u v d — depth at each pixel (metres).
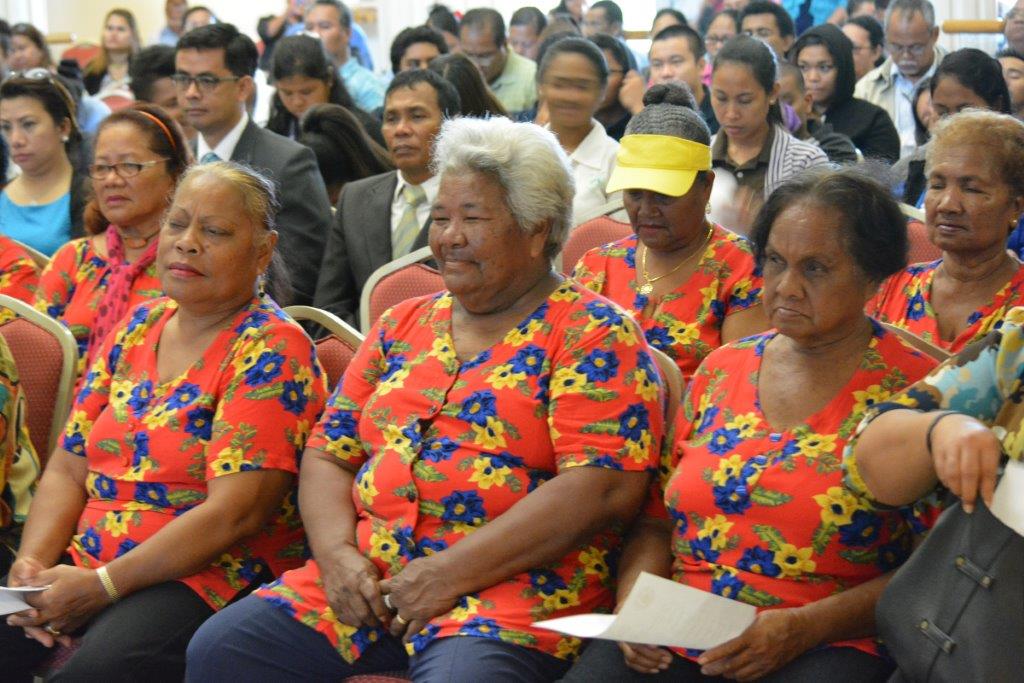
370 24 10.07
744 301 3.26
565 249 3.89
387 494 2.60
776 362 2.43
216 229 2.91
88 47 9.40
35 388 3.43
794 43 6.64
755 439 2.36
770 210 2.38
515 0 9.62
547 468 2.56
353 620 2.54
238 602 2.64
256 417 2.84
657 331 3.30
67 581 2.73
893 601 2.02
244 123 5.05
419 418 2.62
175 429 2.87
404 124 4.47
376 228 4.51
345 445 2.75
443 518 2.56
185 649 2.75
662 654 2.31
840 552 2.28
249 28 10.89
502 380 2.57
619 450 2.49
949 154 3.03
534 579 2.51
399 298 3.56
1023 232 3.55
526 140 2.62
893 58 6.69
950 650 1.90
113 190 3.65
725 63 4.53
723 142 4.61
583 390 2.51
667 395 2.73
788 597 2.30
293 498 2.97
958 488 1.87
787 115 5.37
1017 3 6.23
